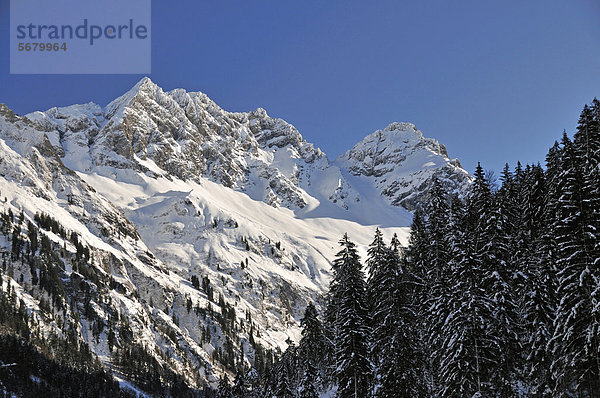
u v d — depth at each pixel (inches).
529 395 2014.0
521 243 2252.7
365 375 2338.8
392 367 2171.5
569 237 1847.9
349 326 2384.4
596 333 1683.1
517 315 2058.3
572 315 1718.8
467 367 1934.1
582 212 1798.7
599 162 1990.7
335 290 3361.2
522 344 2049.7
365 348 2357.3
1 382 5236.2
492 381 1980.8
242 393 3914.9
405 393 2145.7
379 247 2449.6
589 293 1727.4
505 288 2031.3
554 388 1910.7
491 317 1967.3
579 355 1739.7
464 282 2066.9
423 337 2404.0
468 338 1942.7
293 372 3336.6
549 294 1987.0
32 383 5477.4
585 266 1753.2
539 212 2438.5
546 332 1963.6
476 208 2373.3
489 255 2097.7
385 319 2237.9
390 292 2279.8
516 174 3115.2
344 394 2368.4
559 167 2127.2
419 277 2503.7
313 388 2960.1
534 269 2096.5
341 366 2367.1
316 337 3284.9
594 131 2153.1
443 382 2050.9
